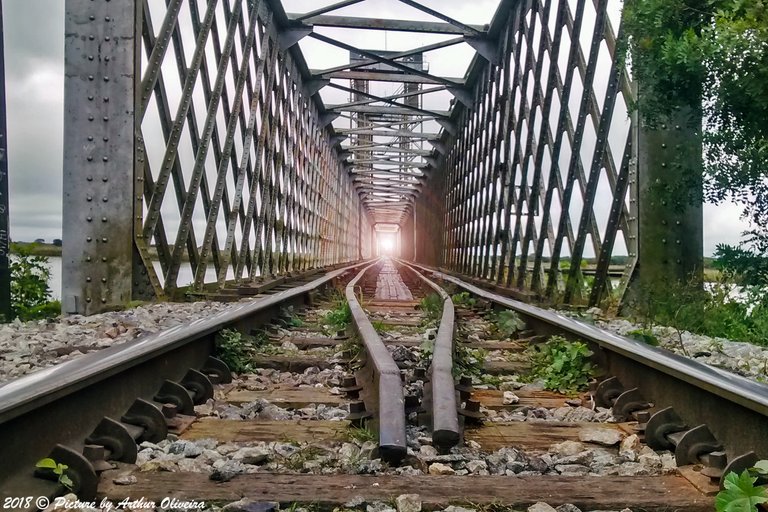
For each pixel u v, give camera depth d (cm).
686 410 273
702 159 603
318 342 562
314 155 2162
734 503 177
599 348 405
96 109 758
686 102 599
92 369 241
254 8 1162
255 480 212
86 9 759
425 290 1291
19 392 203
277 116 1456
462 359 438
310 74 1853
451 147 2461
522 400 368
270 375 441
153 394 308
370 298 1178
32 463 200
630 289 738
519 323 639
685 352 483
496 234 1388
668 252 721
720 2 530
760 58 473
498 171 1446
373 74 1902
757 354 477
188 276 1848
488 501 198
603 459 250
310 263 2094
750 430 222
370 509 192
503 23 1441
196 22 908
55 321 650
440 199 2906
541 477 219
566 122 949
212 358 411
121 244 759
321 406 333
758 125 524
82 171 757
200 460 236
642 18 577
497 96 1478
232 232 1096
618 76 780
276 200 1485
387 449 229
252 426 291
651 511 197
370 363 342
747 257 577
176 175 867
